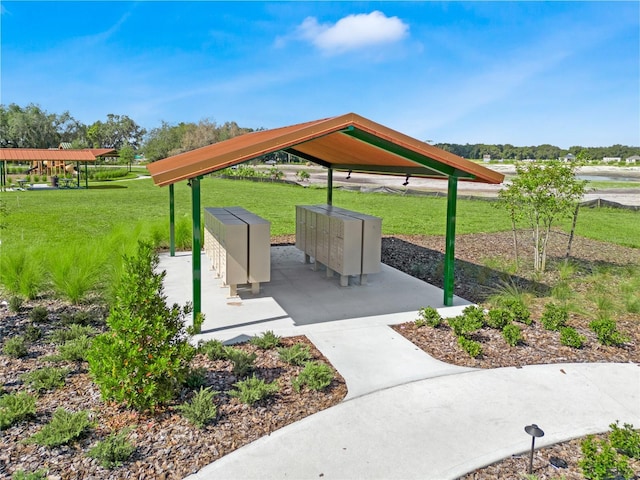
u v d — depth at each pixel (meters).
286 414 4.06
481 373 4.91
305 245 10.11
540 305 7.39
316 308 7.12
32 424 3.85
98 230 15.42
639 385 4.70
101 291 7.78
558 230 16.14
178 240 11.78
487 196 27.94
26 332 5.75
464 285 8.63
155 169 7.11
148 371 3.88
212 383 4.55
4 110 79.31
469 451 3.58
